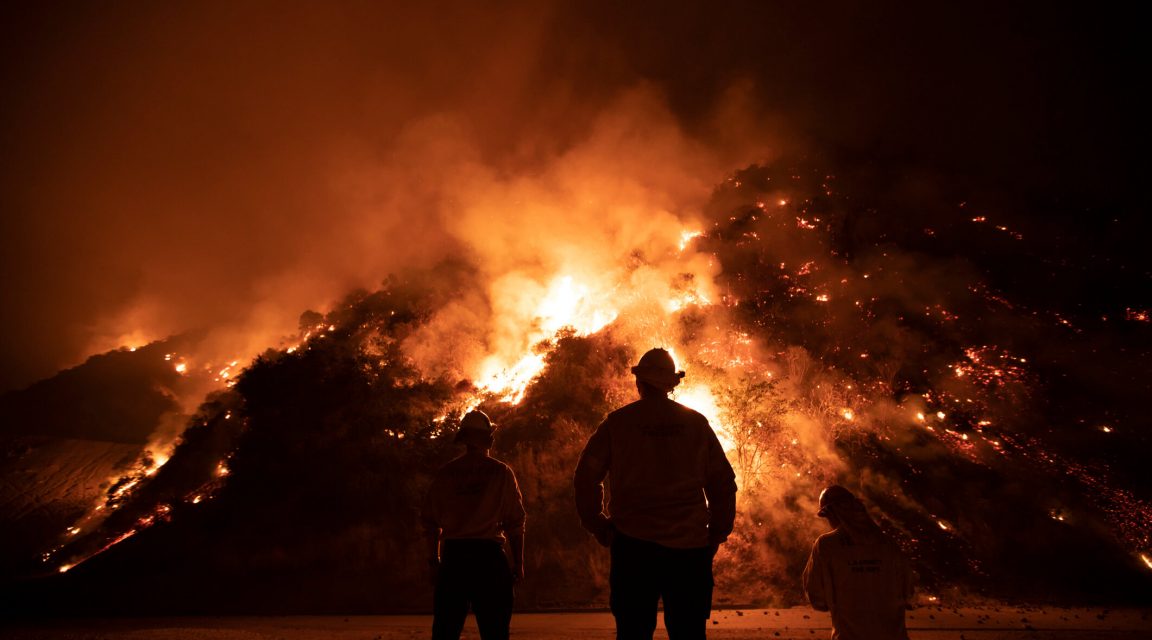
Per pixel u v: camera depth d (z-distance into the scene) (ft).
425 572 81.00
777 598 67.15
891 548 18.20
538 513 86.22
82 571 93.25
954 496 82.84
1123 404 97.04
